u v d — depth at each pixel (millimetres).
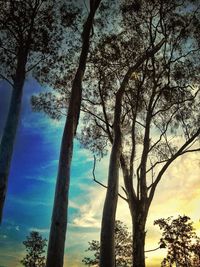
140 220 16188
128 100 20938
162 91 19594
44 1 18062
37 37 18391
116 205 14773
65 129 13734
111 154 16000
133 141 18625
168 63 20109
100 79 21125
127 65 20906
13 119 15227
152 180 17281
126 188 17312
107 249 13633
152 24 20406
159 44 19656
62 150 13258
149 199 16672
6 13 17547
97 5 16984
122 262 25469
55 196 12445
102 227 14164
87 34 16219
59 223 11867
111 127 20109
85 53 15797
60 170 12836
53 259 11281
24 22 17656
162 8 20250
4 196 13586
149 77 20297
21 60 16797
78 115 14422
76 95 14594
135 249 15656
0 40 17844
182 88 20125
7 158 14328
